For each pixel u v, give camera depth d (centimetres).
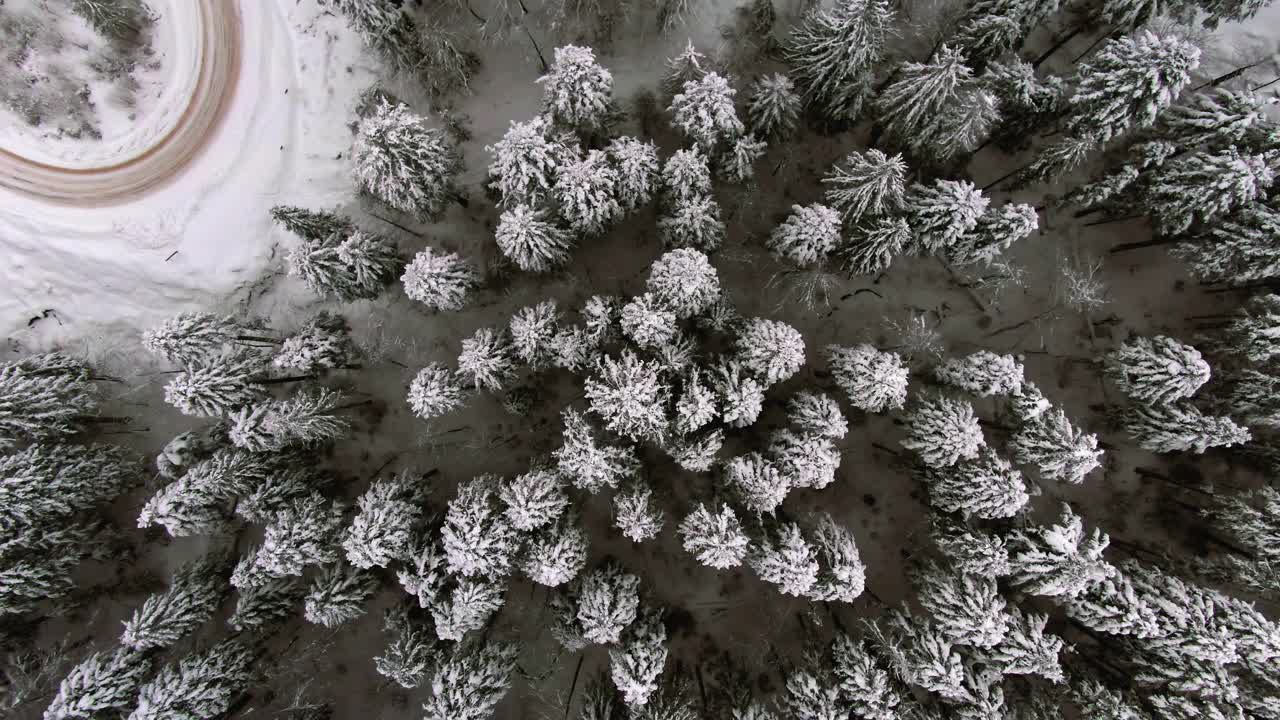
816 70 2228
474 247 2742
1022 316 2733
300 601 2488
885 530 2669
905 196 2264
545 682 2606
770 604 2653
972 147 2233
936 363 2547
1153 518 2602
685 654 2628
